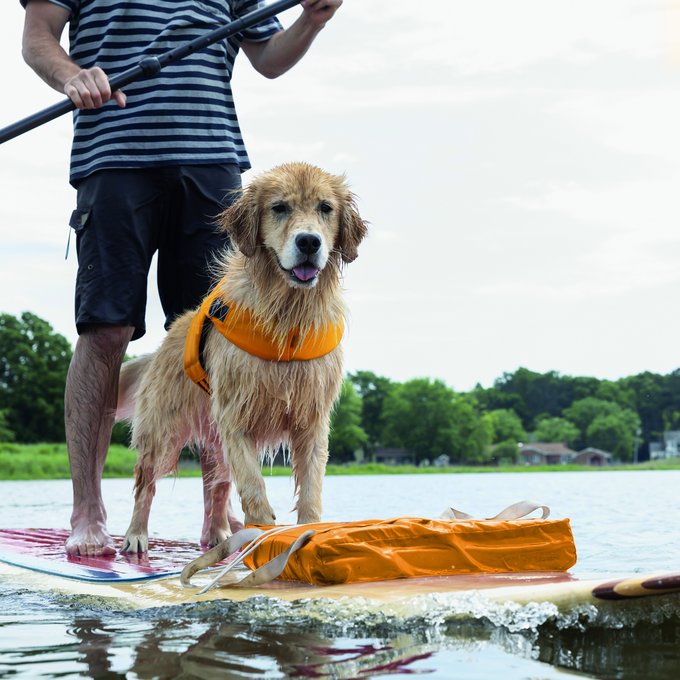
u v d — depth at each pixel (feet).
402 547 8.73
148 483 12.99
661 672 5.67
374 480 91.35
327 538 8.51
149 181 12.98
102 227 12.78
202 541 13.71
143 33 12.98
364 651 6.31
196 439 13.42
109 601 8.56
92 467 12.64
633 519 18.97
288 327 11.30
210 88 13.24
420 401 330.54
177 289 13.91
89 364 12.90
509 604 7.05
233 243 11.80
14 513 25.73
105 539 12.35
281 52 13.65
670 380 355.77
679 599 6.97
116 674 5.88
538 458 342.44
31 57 12.50
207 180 13.20
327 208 11.69
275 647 6.51
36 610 8.39
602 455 349.41
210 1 13.39
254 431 11.87
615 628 6.84
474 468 307.17
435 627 6.89
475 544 8.98
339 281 12.06
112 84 11.51
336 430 313.94
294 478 12.23
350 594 7.82
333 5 12.92
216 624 7.39
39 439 240.53
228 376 11.49
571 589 7.01
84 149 13.07
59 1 12.88
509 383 368.89
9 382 240.12
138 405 13.42
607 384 361.51
